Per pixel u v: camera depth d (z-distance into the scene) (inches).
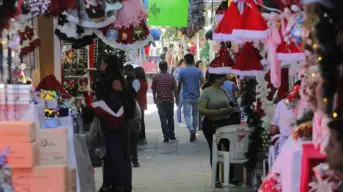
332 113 266.2
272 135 553.3
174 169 871.7
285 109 526.9
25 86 427.8
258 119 647.8
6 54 403.9
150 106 2078.0
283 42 508.4
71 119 542.9
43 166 412.2
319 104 275.3
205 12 1162.6
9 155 396.5
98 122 622.2
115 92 632.4
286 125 525.0
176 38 2512.3
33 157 403.5
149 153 1040.8
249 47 618.2
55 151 434.0
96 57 1048.8
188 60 1188.5
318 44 269.9
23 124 396.8
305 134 410.3
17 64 419.2
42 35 710.5
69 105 621.6
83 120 642.2
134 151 890.7
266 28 498.9
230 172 729.0
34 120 428.1
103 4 555.8
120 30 608.1
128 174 645.9
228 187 661.9
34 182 407.8
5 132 396.5
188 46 2381.9
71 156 467.5
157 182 773.3
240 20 502.3
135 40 615.5
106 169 633.6
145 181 781.9
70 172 442.0
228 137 659.4
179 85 1188.5
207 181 770.2
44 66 714.8
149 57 2741.1
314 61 298.0
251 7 501.4
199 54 2094.0
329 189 335.6
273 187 427.5
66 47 1035.9
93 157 619.5
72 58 1038.4
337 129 261.4
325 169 330.0
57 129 438.6
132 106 644.7
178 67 1679.4
